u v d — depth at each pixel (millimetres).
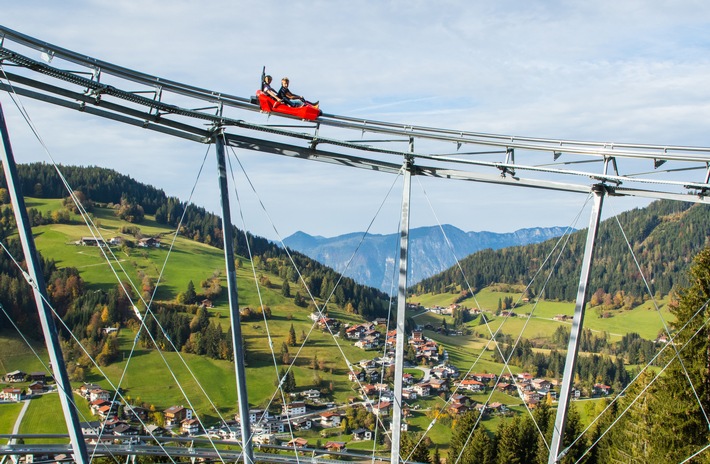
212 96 31328
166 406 119375
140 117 29969
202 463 54875
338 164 34531
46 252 184375
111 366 133000
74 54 27578
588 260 33250
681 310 50500
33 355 131000
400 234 33500
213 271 195750
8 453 42000
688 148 31906
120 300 160000
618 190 33438
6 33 25328
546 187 34625
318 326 174500
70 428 23422
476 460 74312
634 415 57562
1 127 23359
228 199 30656
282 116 32906
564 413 33031
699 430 48688
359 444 104438
